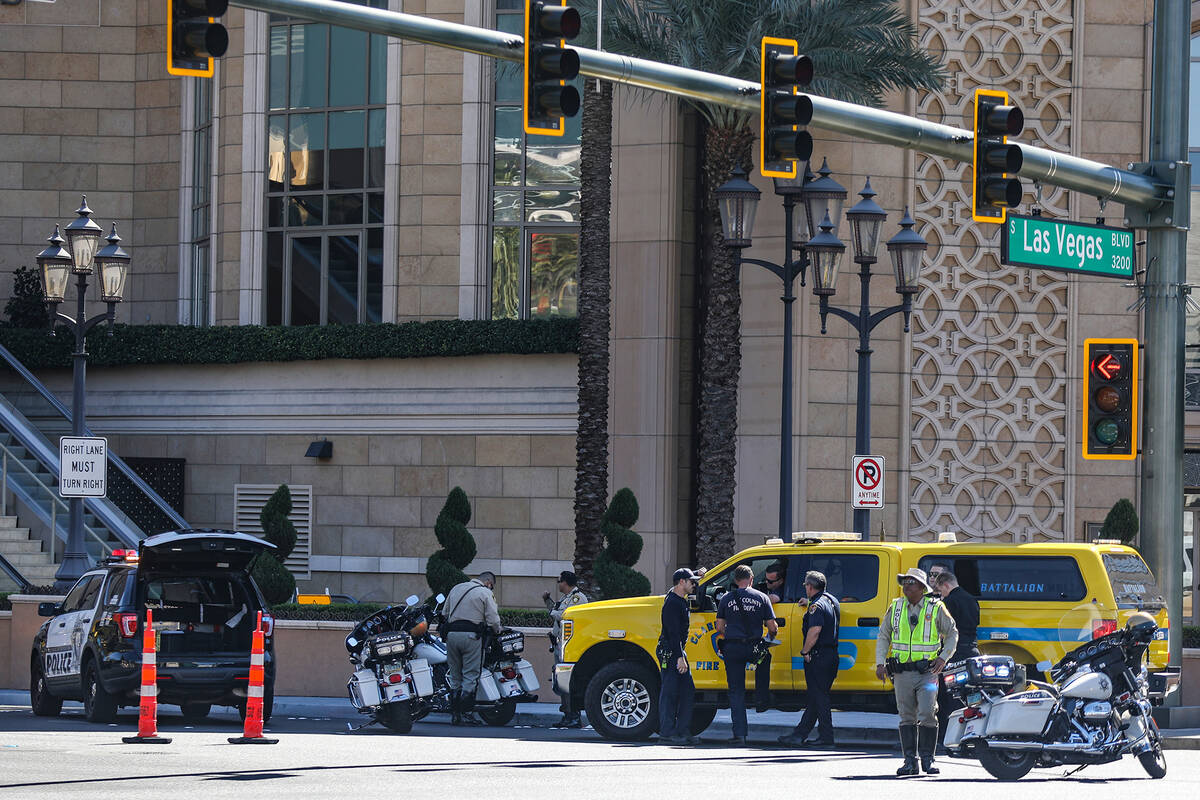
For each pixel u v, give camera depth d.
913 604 54.94
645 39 96.81
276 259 125.56
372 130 123.19
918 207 102.44
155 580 72.19
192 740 65.00
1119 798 48.12
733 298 96.12
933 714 54.72
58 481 105.06
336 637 88.88
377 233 122.88
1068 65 103.69
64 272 89.88
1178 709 72.62
